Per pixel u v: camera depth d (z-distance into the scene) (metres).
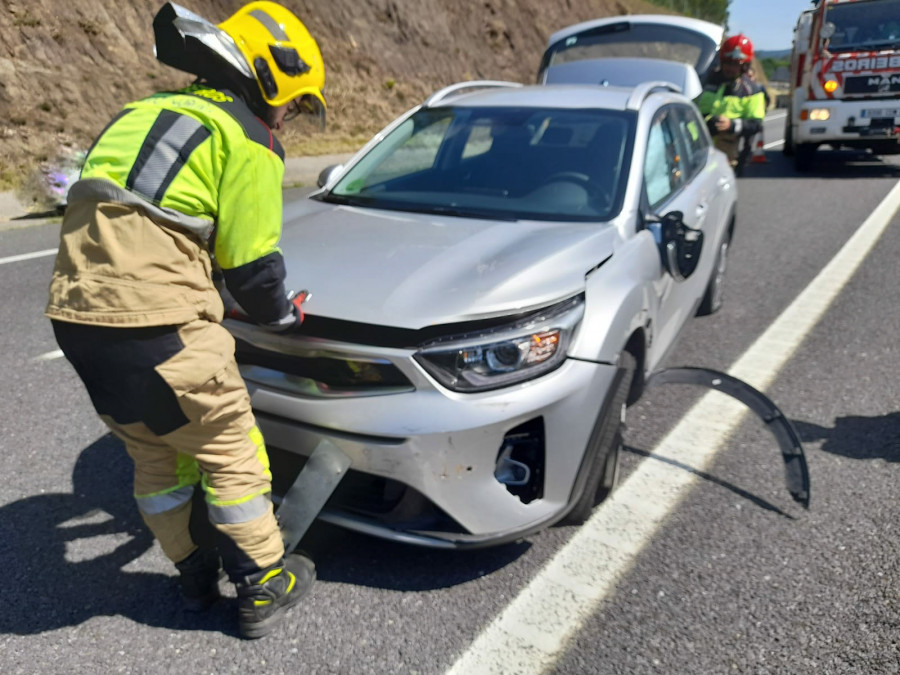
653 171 4.05
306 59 2.33
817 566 2.88
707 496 3.36
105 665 2.41
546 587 2.78
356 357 2.62
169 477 2.50
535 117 4.22
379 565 2.90
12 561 2.89
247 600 2.47
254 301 2.29
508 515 2.70
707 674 2.38
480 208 3.70
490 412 2.59
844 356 4.96
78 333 2.11
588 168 3.83
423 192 3.90
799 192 11.39
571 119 4.16
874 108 12.10
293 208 3.86
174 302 2.11
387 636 2.54
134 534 3.08
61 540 3.02
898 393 4.39
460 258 3.00
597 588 2.77
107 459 3.64
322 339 2.67
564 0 30.80
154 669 2.40
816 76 12.36
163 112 2.13
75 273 2.10
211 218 2.20
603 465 3.00
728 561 2.91
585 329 2.84
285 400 2.71
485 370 2.62
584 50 9.61
